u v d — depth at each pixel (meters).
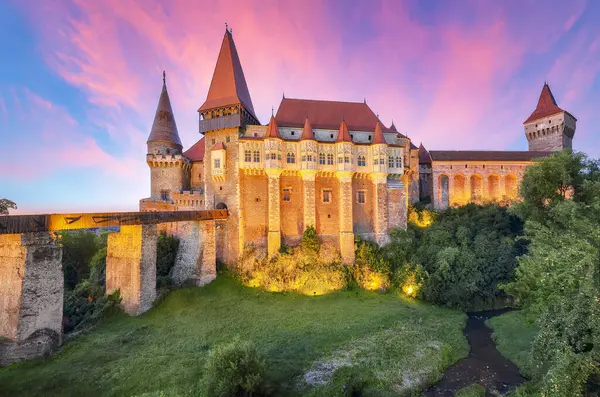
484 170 55.00
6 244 21.12
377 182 43.28
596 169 23.83
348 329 27.11
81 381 18.73
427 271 37.75
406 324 28.78
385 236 43.22
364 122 46.50
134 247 29.48
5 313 20.77
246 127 42.00
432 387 20.33
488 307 35.03
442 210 53.56
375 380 20.17
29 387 17.98
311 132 40.81
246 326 27.27
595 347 12.26
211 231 37.16
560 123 61.25
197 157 52.81
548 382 12.85
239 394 16.81
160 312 29.62
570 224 18.22
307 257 38.31
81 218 24.00
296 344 24.23
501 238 41.75
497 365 23.06
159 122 50.88
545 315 15.29
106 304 29.12
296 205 41.50
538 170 24.47
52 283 22.23
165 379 18.83
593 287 12.38
